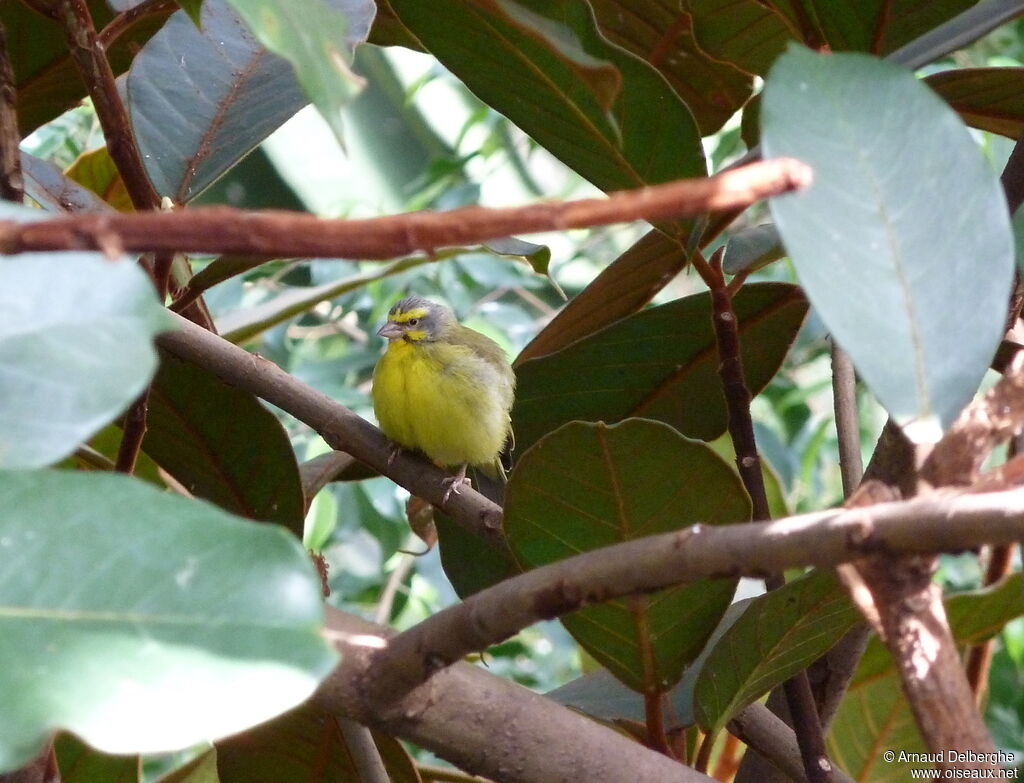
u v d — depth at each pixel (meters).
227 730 1.55
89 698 1.55
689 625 2.93
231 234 1.44
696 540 1.76
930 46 3.72
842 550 1.63
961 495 1.59
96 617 1.64
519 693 2.52
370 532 8.05
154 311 1.72
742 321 4.47
